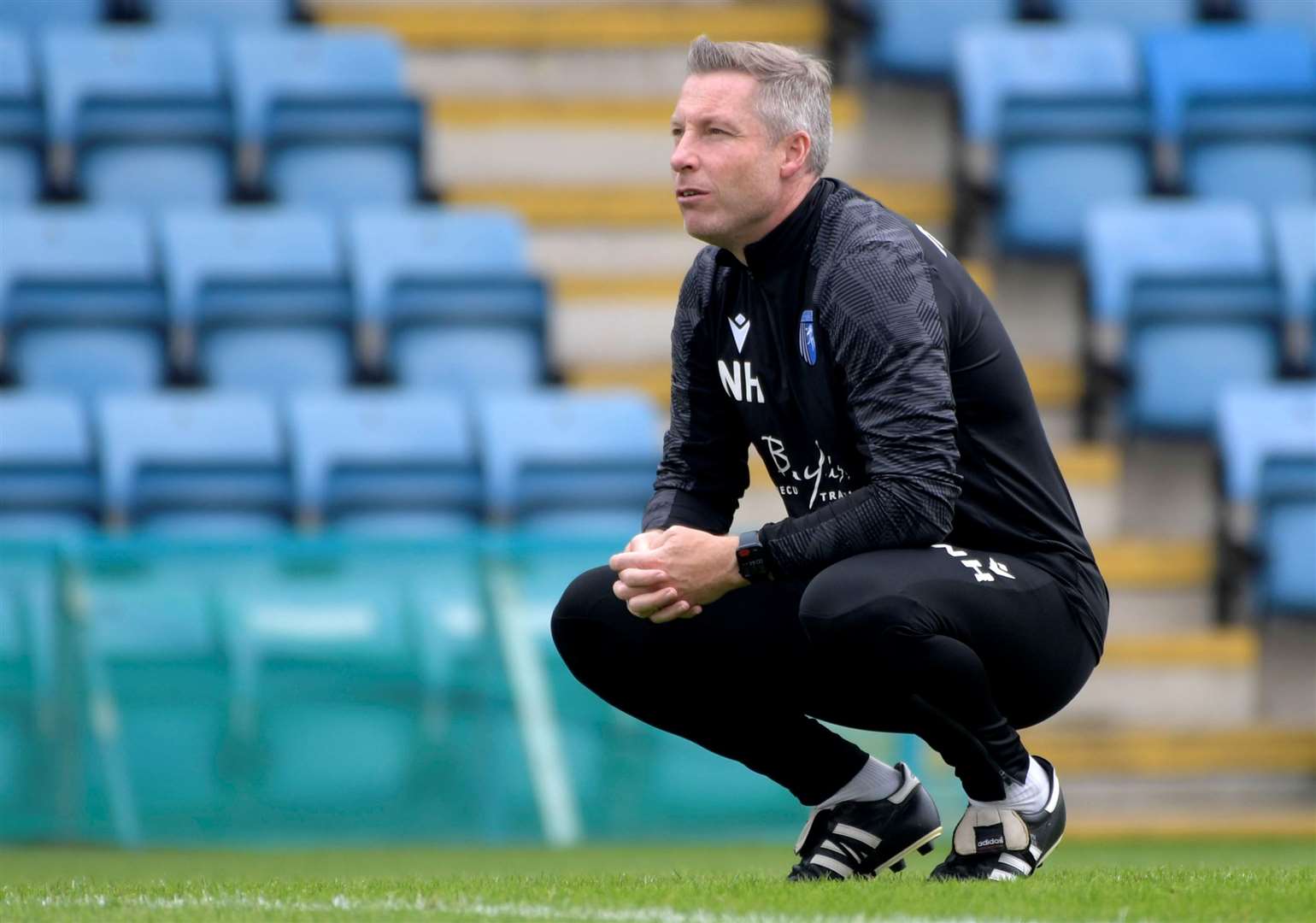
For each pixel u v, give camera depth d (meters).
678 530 9.33
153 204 28.42
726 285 9.76
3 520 22.70
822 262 9.20
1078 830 21.58
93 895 9.36
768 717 9.93
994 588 9.07
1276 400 25.03
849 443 9.40
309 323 26.06
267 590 19.27
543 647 19.69
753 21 31.47
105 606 19.05
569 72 31.52
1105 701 23.95
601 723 19.80
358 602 19.41
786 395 9.52
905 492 8.88
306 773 19.23
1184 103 28.94
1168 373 26.27
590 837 19.67
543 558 19.75
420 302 26.20
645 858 17.53
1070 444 26.92
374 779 19.34
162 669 19.09
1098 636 9.65
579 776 19.70
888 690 9.02
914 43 30.41
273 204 28.66
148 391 25.62
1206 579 24.92
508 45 31.45
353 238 27.03
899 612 8.80
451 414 24.36
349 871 15.45
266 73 29.55
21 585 18.98
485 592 19.62
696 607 9.39
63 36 29.36
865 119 30.44
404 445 24.03
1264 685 24.62
